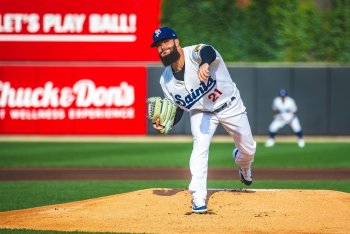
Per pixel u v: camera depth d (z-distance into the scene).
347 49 77.25
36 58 69.88
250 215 23.42
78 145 62.12
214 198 25.67
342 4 77.50
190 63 22.30
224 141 66.31
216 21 76.44
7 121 69.31
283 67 68.12
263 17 77.19
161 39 21.94
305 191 26.88
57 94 69.12
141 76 68.88
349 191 33.28
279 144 63.94
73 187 35.00
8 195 31.59
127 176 41.31
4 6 69.56
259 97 68.31
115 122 69.25
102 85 69.06
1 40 69.81
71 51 69.62
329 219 22.95
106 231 21.41
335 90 68.25
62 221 23.11
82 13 69.25
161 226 22.03
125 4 68.88
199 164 23.50
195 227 21.83
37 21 69.56
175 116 23.81
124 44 69.19
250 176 26.88
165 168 45.81
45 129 69.38
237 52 76.75
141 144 63.19
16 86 69.12
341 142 65.75
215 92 23.05
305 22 77.50
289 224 22.23
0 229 21.78
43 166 46.84
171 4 76.00
